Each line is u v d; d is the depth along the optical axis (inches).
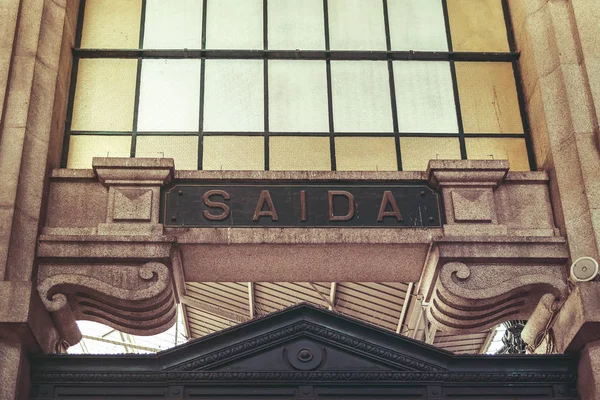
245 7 533.3
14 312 410.0
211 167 487.8
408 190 469.4
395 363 425.4
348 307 767.1
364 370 422.9
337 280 479.8
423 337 755.4
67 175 465.7
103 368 423.5
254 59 518.0
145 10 530.3
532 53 505.4
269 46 523.2
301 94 508.1
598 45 490.9
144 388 421.1
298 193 466.6
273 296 771.4
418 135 499.5
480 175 468.4
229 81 510.6
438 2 540.4
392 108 506.3
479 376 426.6
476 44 529.3
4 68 468.4
